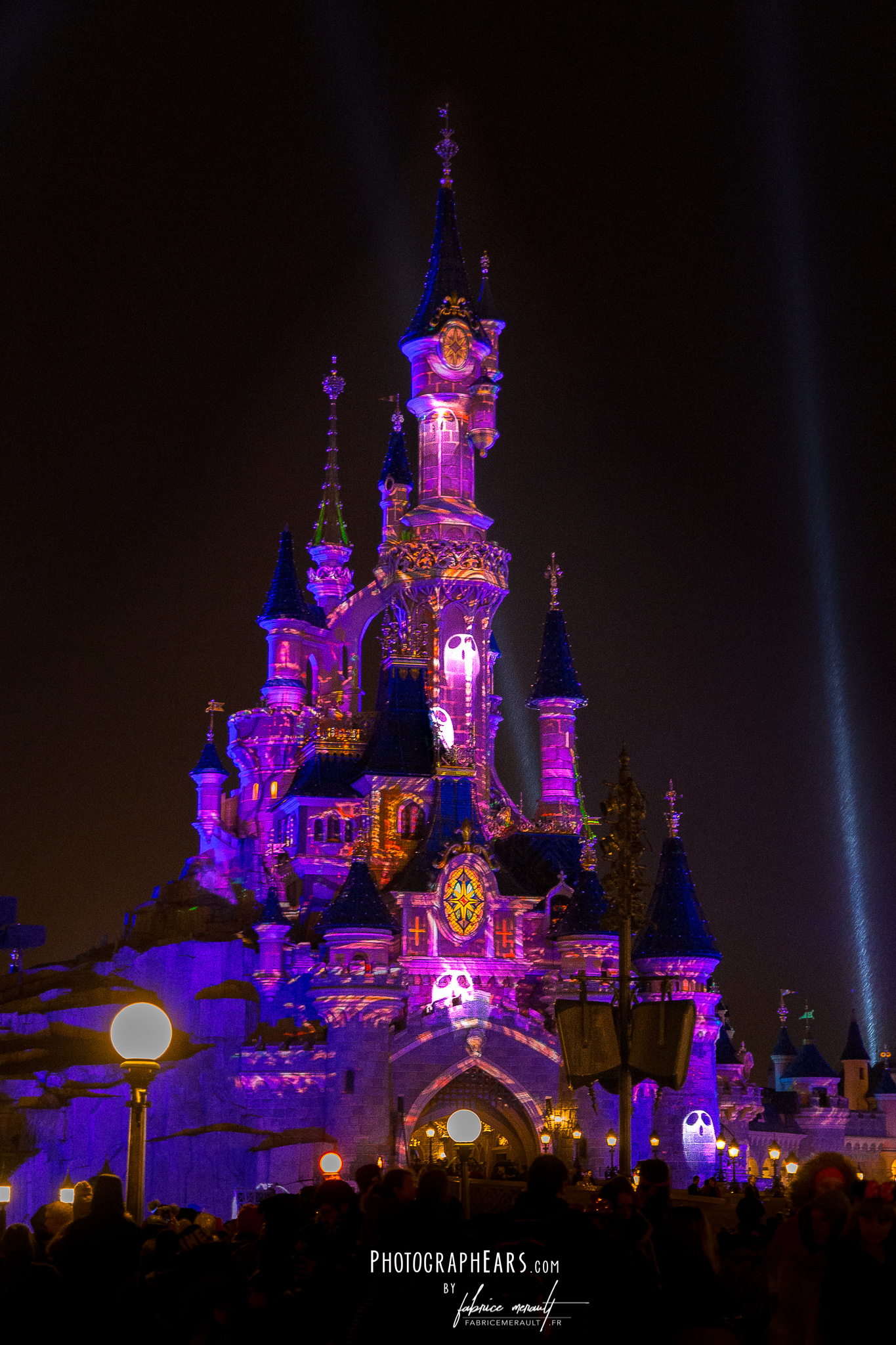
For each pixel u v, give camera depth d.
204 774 107.50
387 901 93.25
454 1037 86.69
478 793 101.75
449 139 113.62
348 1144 83.19
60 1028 90.06
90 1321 14.78
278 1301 15.58
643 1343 14.30
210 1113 85.88
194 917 96.31
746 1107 97.56
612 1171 70.38
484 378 108.69
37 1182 81.06
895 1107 106.06
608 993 92.06
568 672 106.06
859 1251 13.33
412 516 106.50
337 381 115.50
